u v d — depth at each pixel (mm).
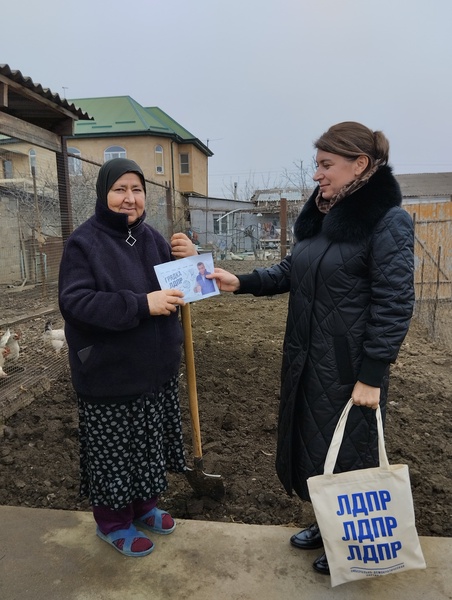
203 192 36469
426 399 4324
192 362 2566
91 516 2516
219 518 2594
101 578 2080
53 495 2762
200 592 2000
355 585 2025
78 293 1915
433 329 6984
